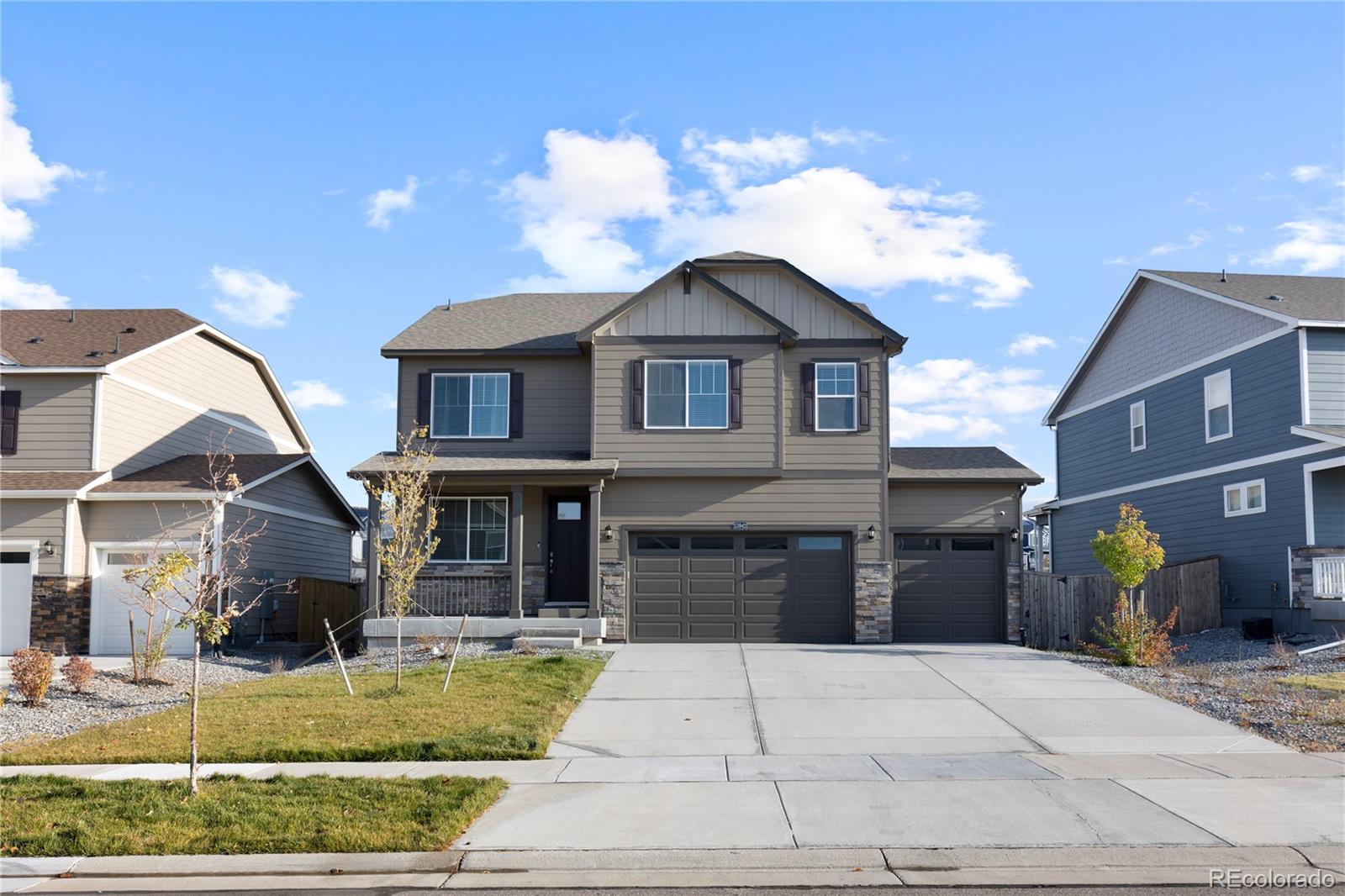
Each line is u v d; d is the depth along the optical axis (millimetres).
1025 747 11953
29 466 23250
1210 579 23297
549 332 24250
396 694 14695
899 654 19406
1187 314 26203
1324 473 21516
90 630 22562
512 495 21938
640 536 22156
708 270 22812
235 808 9273
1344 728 12539
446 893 7566
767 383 22141
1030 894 7348
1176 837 8461
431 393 23344
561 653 18734
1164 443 27109
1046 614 22312
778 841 8453
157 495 22484
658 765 11141
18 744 12625
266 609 25125
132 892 7676
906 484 22984
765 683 16062
